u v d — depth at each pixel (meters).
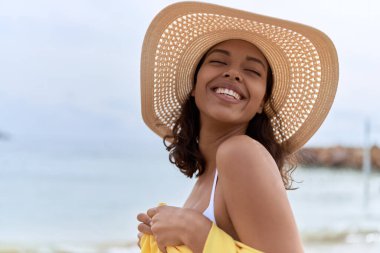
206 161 2.12
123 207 27.34
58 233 18.97
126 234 18.86
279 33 1.94
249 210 1.66
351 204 26.91
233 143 1.75
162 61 2.22
